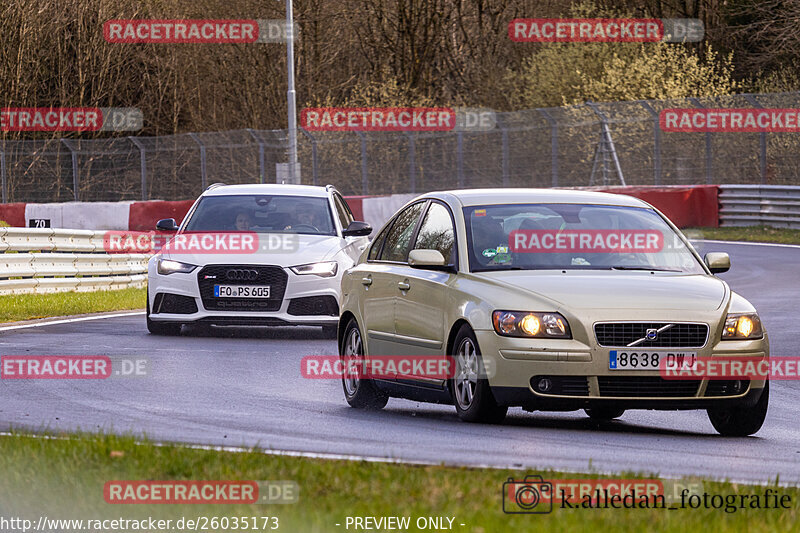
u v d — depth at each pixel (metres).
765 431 33.62
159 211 128.88
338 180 151.75
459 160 148.38
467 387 32.03
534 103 187.38
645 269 33.84
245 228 56.75
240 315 53.88
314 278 54.12
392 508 19.83
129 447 25.02
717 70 197.12
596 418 36.41
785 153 132.50
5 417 32.31
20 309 65.81
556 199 35.94
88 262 82.81
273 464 23.88
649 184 143.12
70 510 19.81
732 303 31.89
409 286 34.62
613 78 172.88
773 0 183.00
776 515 20.58
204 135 153.00
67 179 168.25
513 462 25.78
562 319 30.44
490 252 33.50
